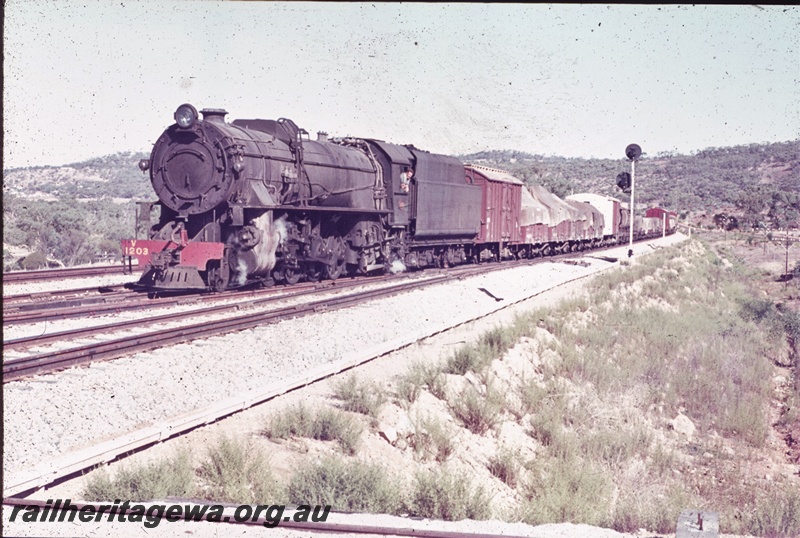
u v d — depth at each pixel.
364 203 23.67
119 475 6.69
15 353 11.12
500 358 14.42
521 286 25.31
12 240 39.25
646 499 9.75
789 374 21.33
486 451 10.45
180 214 18.17
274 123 20.45
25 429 7.77
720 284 42.31
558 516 8.35
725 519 9.01
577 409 13.48
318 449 8.43
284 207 19.42
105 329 12.96
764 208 101.50
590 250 52.72
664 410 15.40
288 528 6.01
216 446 7.91
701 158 130.75
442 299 20.05
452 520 7.09
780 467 13.05
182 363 10.88
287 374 11.02
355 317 15.78
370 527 5.99
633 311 23.95
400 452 9.20
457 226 29.52
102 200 81.06
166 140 18.44
